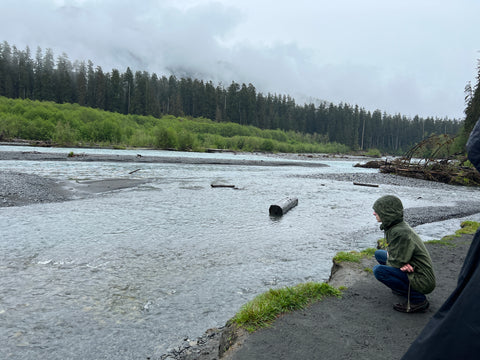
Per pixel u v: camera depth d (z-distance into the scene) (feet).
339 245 26.99
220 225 32.32
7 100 278.46
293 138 421.59
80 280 18.12
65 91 361.51
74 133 186.09
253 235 29.09
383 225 12.57
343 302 13.60
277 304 12.78
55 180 58.85
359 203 49.93
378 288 15.28
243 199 48.85
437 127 552.00
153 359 11.41
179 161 119.55
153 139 219.82
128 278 18.61
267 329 11.30
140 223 31.83
